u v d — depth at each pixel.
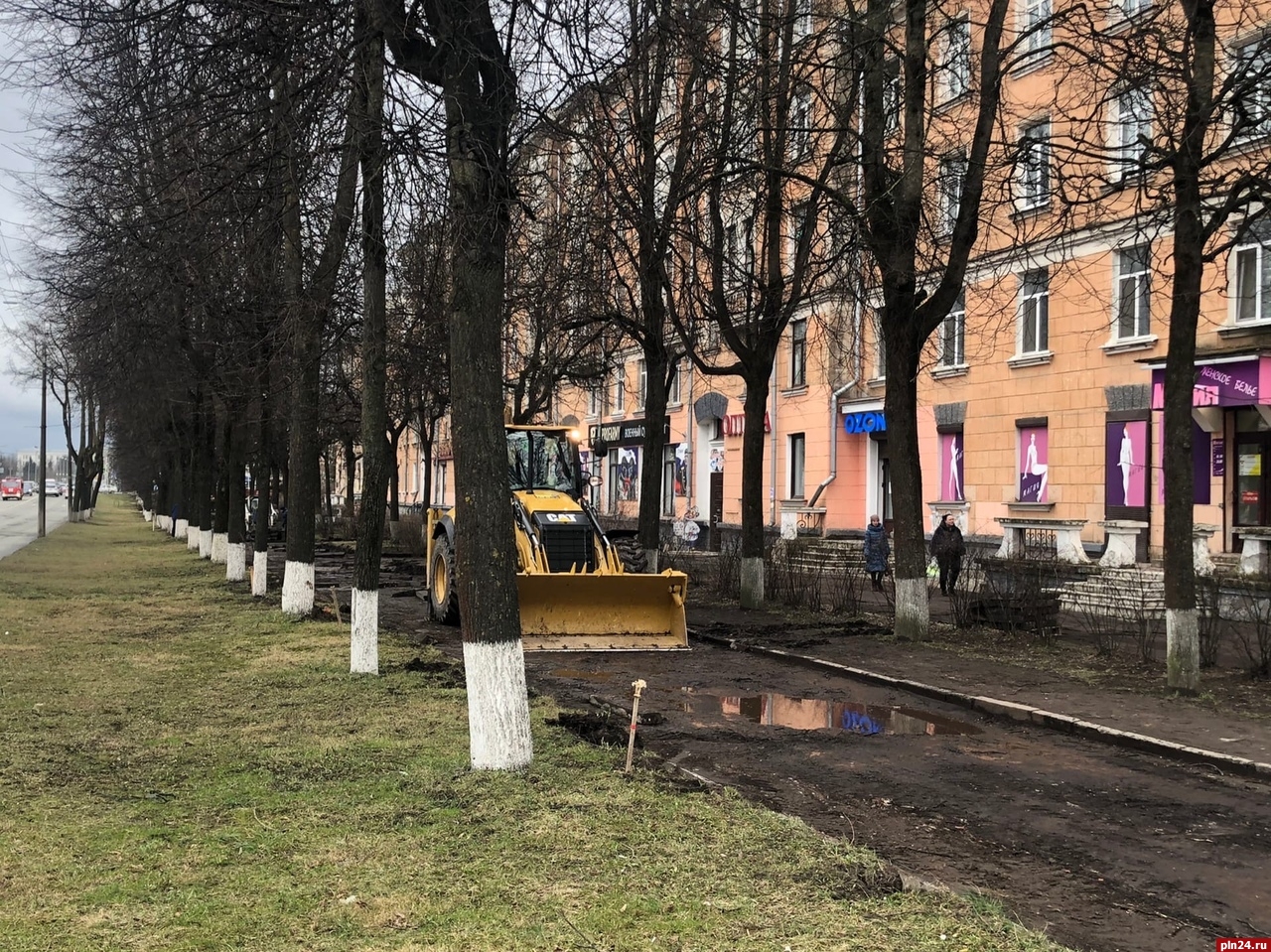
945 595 18.27
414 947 3.70
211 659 10.54
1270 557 14.73
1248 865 5.15
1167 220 10.26
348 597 18.89
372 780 5.94
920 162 12.68
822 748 7.56
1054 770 7.04
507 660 6.18
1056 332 19.89
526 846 4.82
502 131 6.51
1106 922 4.37
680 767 6.70
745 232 16.42
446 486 50.47
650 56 7.43
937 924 4.02
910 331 12.82
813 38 11.27
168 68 6.49
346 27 6.39
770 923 3.98
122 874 4.41
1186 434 9.46
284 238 10.47
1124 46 10.47
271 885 4.29
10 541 36.78
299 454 14.18
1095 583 15.96
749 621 14.66
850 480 26.52
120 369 18.64
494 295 6.32
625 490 37.94
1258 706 8.87
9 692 8.64
